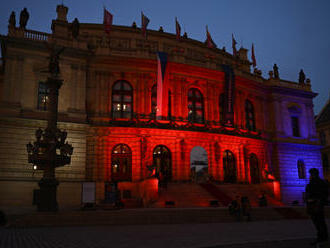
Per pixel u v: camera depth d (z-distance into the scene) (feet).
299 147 177.88
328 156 210.38
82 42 134.62
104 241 45.60
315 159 182.09
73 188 119.85
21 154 115.24
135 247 39.22
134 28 157.28
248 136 160.86
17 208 106.93
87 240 46.91
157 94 139.74
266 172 146.30
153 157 138.21
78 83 130.93
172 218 83.46
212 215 88.74
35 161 82.58
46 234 55.93
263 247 34.96
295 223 80.74
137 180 131.44
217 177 147.33
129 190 129.18
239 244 38.22
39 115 121.39
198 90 156.04
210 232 58.03
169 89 148.36
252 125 171.01
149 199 110.52
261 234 53.31
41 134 84.89
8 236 52.95
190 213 87.61
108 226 72.90
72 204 118.32
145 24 148.56
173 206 109.19
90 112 133.49
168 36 164.04
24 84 121.80
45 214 75.31
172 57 149.89
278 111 176.76
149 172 116.06
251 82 169.37
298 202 157.69
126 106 140.05
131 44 156.15
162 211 85.61
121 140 134.00
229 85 156.66
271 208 103.50
